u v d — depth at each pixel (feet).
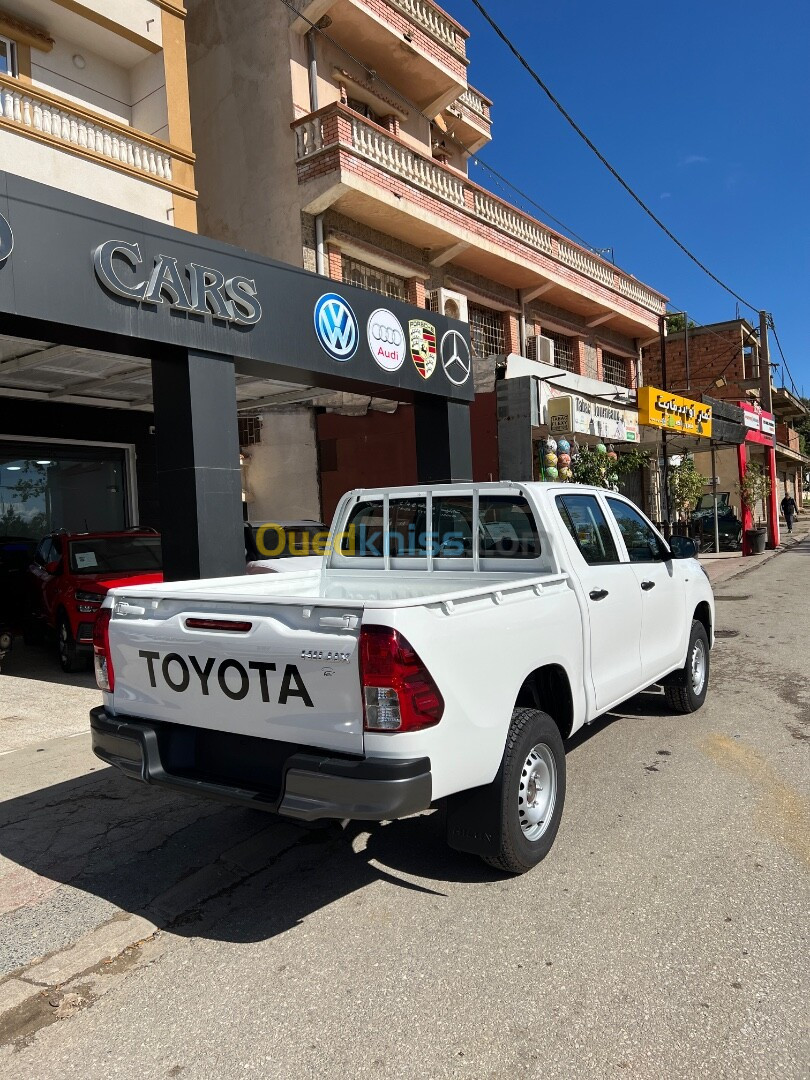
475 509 15.52
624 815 14.23
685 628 19.69
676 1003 8.87
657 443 63.26
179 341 22.00
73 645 26.91
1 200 17.97
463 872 12.39
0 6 32.17
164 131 36.09
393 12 44.91
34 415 35.19
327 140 40.14
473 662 10.78
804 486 200.95
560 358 65.26
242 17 44.04
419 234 46.75
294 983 9.64
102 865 12.99
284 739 10.44
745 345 96.78
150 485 40.14
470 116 57.41
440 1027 8.65
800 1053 8.00
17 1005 9.39
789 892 11.27
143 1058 8.41
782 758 17.03
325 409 43.55
